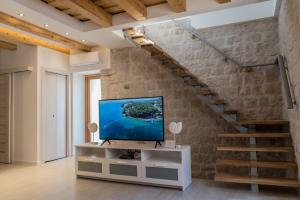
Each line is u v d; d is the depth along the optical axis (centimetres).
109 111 423
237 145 394
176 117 462
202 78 446
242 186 359
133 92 508
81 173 412
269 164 325
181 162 346
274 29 404
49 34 461
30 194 334
